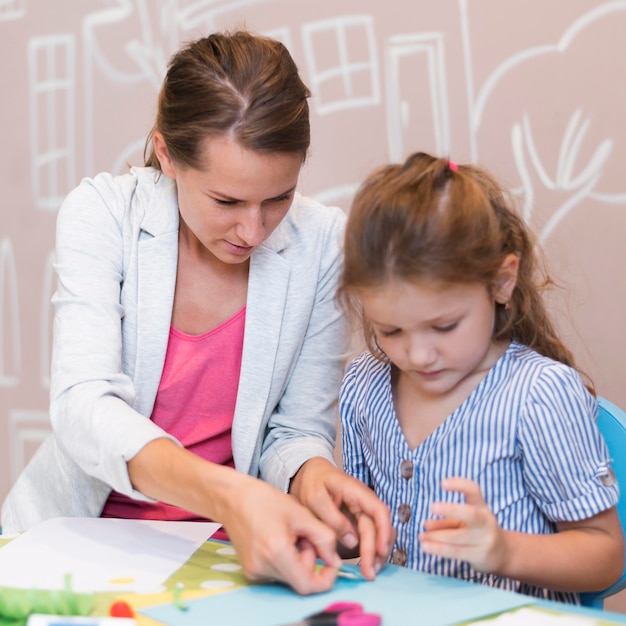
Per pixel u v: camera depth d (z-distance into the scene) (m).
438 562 0.91
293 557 0.73
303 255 1.12
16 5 2.00
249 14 1.75
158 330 1.08
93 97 1.93
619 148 1.48
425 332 0.82
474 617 0.67
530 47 1.52
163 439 0.86
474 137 1.58
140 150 1.90
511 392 0.89
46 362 2.03
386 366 1.00
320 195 1.71
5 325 2.06
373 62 1.64
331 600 0.72
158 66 1.85
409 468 0.94
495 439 0.90
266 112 0.92
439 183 0.83
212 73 0.94
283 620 0.67
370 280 0.81
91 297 1.03
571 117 1.51
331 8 1.67
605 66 1.48
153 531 0.93
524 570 0.77
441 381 0.87
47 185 2.00
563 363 0.96
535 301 0.95
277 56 0.97
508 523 0.90
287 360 1.11
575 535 0.83
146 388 1.09
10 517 1.13
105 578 0.78
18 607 0.68
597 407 0.93
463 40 1.57
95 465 0.88
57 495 1.11
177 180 1.01
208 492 0.79
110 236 1.07
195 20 1.80
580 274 1.52
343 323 1.14
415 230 0.79
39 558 0.83
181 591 0.74
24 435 2.06
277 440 1.11
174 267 1.08
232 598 0.73
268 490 0.77
